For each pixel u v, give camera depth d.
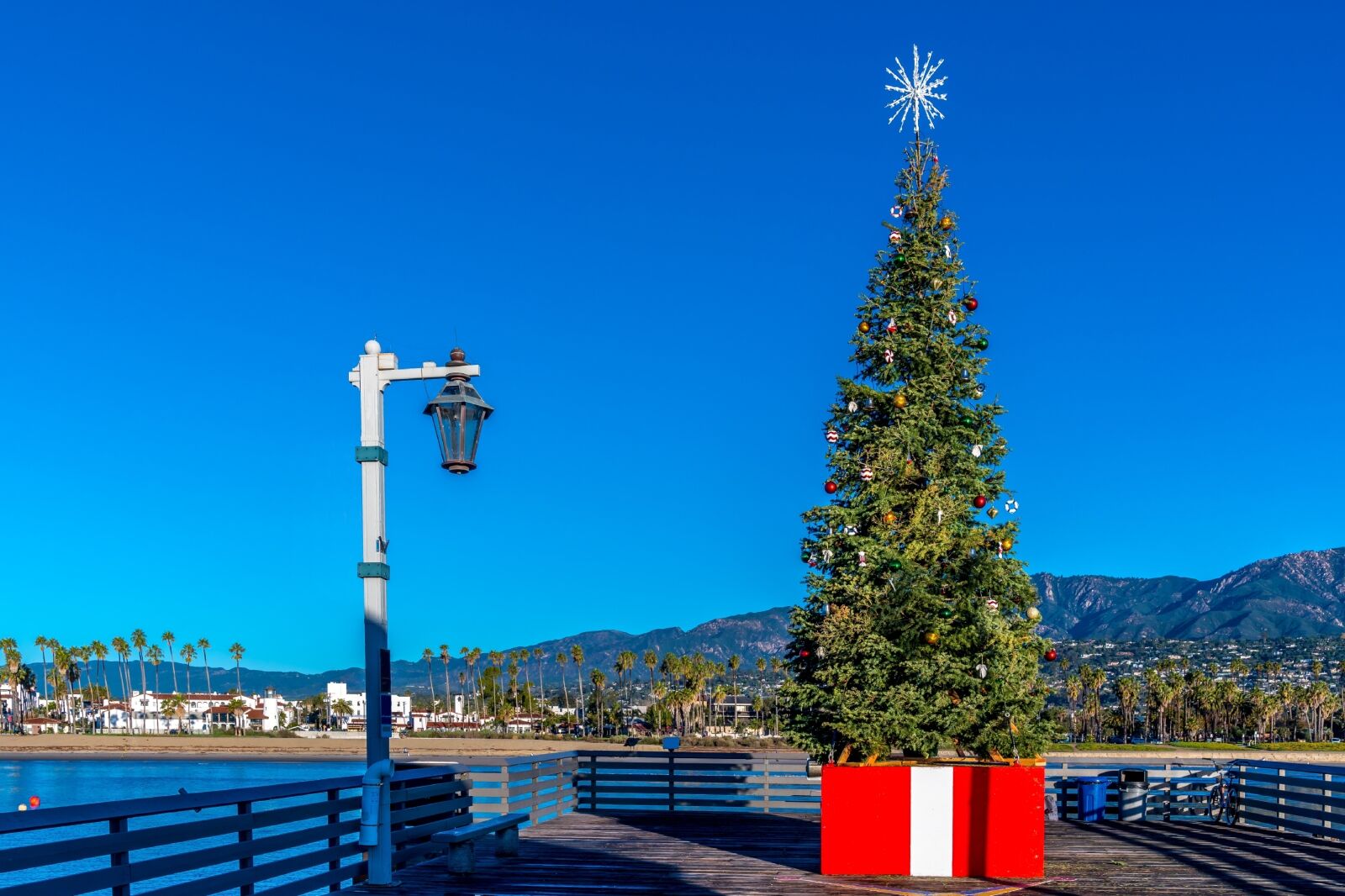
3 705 194.75
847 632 12.64
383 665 11.00
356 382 11.18
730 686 169.88
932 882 11.15
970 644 12.59
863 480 13.40
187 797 8.34
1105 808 18.30
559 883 11.08
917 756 12.70
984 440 14.20
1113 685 190.75
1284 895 10.55
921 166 14.58
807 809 18.64
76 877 7.28
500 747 147.75
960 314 14.15
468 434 10.65
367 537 11.01
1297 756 141.25
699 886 10.92
